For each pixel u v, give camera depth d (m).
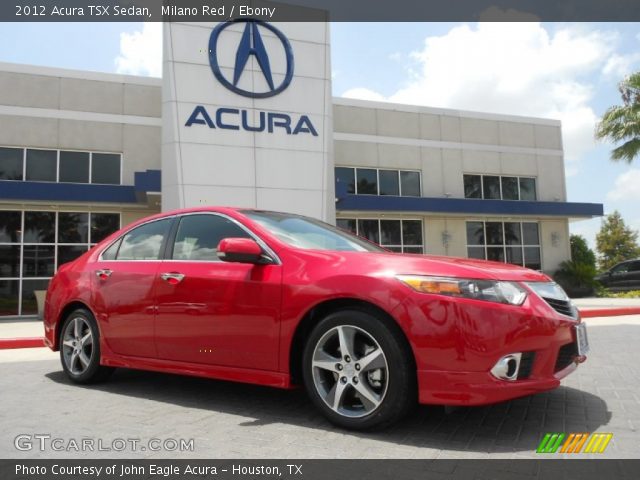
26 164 14.88
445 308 2.81
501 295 2.87
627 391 4.02
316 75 13.61
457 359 2.76
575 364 3.27
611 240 52.84
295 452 2.75
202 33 12.66
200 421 3.35
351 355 3.04
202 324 3.62
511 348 2.78
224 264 3.66
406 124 19.42
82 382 4.54
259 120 12.89
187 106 12.33
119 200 14.06
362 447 2.80
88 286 4.49
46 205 14.27
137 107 16.00
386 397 2.89
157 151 16.06
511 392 2.75
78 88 15.48
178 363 3.79
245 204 12.52
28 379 4.91
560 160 21.75
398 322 2.86
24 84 14.98
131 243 4.44
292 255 3.41
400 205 17.12
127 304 4.12
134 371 5.17
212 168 12.35
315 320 3.30
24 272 14.18
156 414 3.54
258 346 3.35
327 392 3.16
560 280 20.33
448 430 3.07
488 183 20.59
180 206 12.02
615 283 21.17
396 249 18.52
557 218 20.70
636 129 20.73
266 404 3.78
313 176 13.27
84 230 14.88
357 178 18.66
